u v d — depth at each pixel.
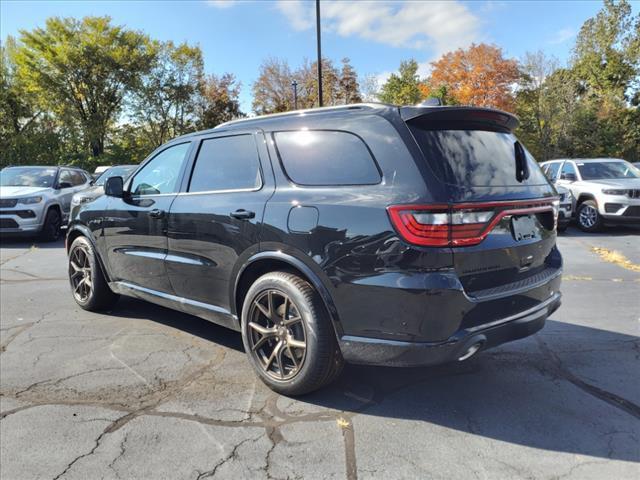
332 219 2.81
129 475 2.38
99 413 2.96
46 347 4.04
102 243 4.70
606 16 41.50
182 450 2.58
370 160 2.82
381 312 2.64
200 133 3.99
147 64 36.59
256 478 2.36
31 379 3.43
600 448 2.58
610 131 40.41
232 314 3.49
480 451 2.55
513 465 2.44
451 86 39.81
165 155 4.24
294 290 2.98
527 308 2.95
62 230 11.66
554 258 3.40
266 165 3.33
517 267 2.93
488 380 3.40
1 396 3.18
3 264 7.81
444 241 2.53
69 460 2.50
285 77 39.41
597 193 10.72
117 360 3.77
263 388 3.29
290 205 3.03
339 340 2.84
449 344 2.57
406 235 2.54
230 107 41.44
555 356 3.82
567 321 4.66
